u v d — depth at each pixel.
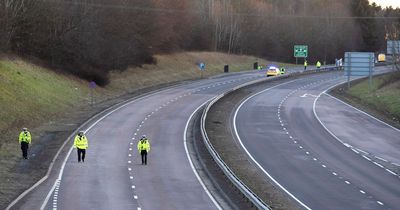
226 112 111.94
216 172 63.69
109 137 83.25
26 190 53.47
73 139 80.75
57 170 62.81
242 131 93.69
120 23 161.62
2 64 105.25
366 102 130.88
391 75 162.75
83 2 140.62
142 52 169.88
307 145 83.75
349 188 59.81
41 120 92.62
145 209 48.03
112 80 143.00
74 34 133.25
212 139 85.69
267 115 110.19
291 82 171.25
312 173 66.62
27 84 103.56
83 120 95.88
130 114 104.38
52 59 127.19
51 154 70.06
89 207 48.22
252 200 48.19
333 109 119.31
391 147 83.31
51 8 130.25
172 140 82.44
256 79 173.62
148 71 165.50
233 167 68.50
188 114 106.50
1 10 114.31
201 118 96.19
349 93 147.00
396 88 139.88
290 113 113.00
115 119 98.56
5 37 113.25
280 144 84.12
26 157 67.12
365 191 58.62
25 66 113.62
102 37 149.00
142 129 90.31
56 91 111.62
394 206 52.88
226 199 52.19
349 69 151.88
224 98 128.75
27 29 123.94
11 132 79.88
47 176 59.88
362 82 170.38
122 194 53.22
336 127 99.19
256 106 121.00
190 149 76.56
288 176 65.00
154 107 113.50
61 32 131.25
